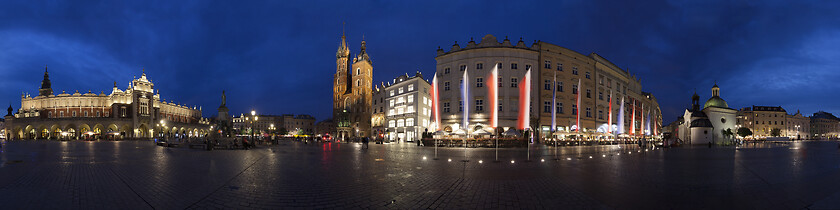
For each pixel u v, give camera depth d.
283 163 15.89
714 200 7.56
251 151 26.73
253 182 9.86
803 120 140.12
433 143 39.47
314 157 20.14
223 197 7.75
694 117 69.38
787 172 12.73
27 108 110.00
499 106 51.12
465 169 13.53
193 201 7.31
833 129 160.50
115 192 8.26
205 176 11.05
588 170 13.22
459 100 52.78
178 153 23.56
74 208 6.68
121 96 106.06
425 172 12.44
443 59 55.47
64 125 93.44
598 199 7.65
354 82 110.00
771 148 38.47
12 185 9.20
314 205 7.04
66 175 11.23
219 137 37.44
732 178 10.97
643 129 70.19
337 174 11.78
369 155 22.36
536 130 49.88
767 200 7.57
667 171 12.91
